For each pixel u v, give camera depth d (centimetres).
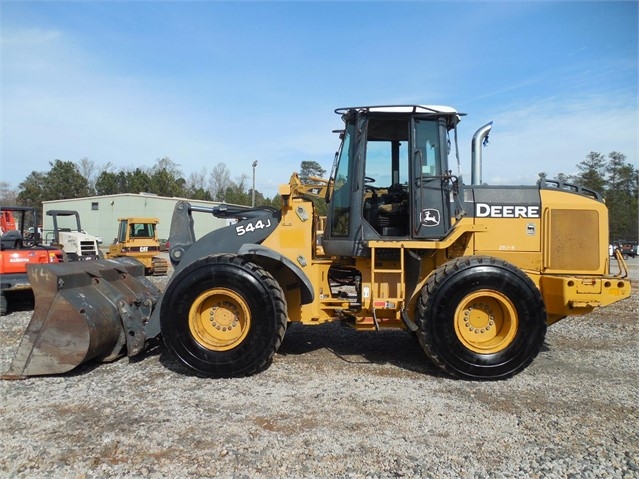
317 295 532
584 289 500
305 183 577
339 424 366
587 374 497
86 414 383
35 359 468
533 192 552
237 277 476
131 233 1794
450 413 390
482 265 479
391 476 295
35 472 298
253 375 482
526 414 390
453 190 526
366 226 525
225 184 6862
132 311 521
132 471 298
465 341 482
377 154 539
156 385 452
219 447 328
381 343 618
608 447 335
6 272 872
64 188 5459
